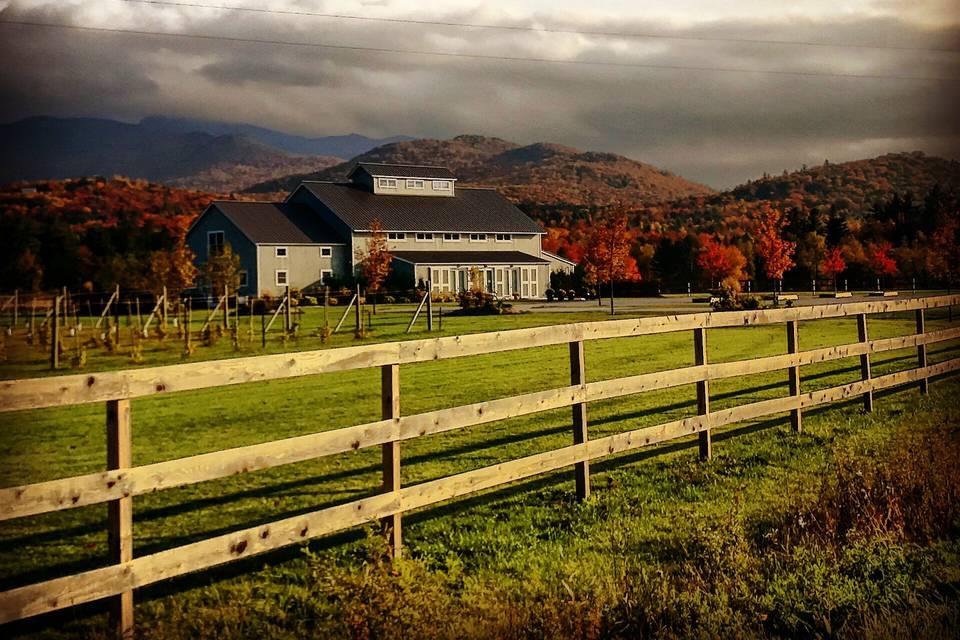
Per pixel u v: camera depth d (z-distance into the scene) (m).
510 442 10.13
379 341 27.41
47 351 25.25
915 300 12.71
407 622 4.78
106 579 4.39
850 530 6.25
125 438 4.50
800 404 10.28
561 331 7.30
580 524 6.88
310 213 66.38
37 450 10.55
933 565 5.80
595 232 47.59
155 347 26.44
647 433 8.12
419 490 6.06
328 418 12.82
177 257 54.41
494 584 5.61
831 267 71.75
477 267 60.09
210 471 4.89
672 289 80.00
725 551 5.87
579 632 4.79
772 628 5.01
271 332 30.66
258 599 5.39
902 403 12.06
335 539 6.54
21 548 6.45
